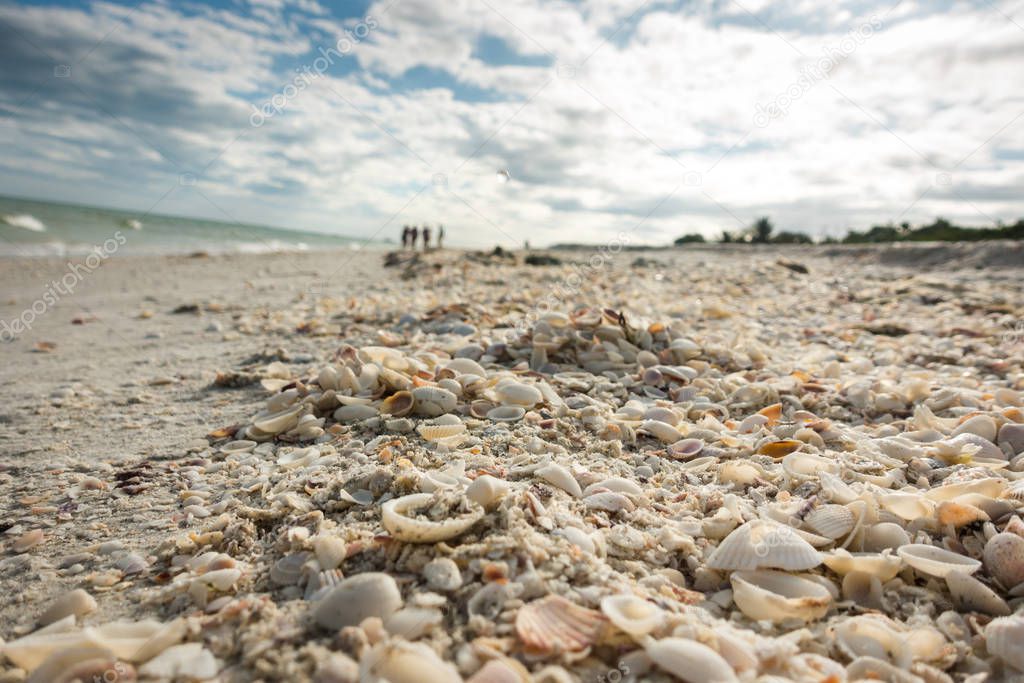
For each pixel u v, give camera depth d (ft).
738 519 0.77
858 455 1.02
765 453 1.05
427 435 1.06
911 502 0.78
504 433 1.08
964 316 2.74
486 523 0.69
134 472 1.02
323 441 1.12
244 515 0.80
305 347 1.97
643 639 0.54
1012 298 3.18
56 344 2.26
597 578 0.62
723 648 0.55
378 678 0.49
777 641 0.56
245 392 1.53
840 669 0.54
